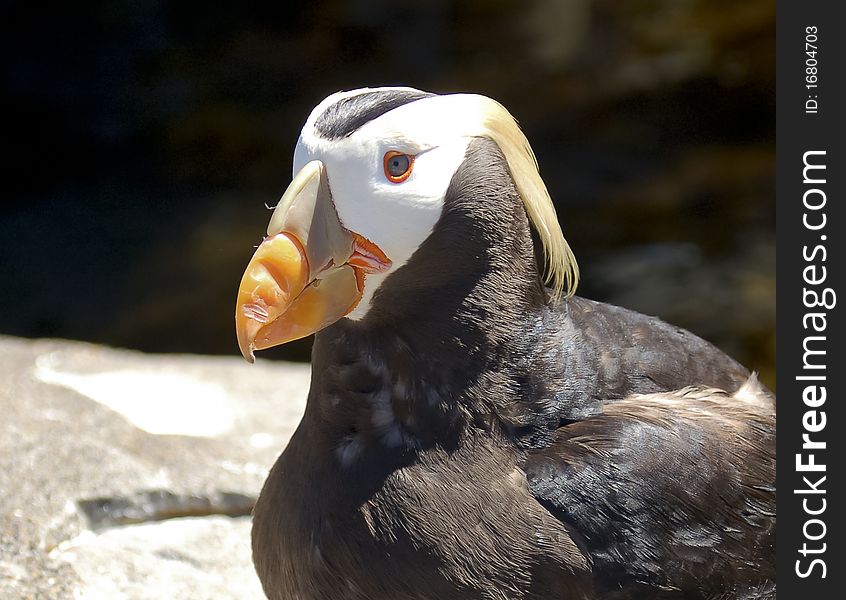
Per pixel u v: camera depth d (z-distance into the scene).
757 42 17.47
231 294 14.02
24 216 16.31
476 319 4.59
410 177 4.41
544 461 4.57
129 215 16.16
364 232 4.43
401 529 4.53
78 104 17.88
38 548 6.05
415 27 18.52
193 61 18.55
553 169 16.45
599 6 18.31
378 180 4.39
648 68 17.73
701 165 16.47
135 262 14.88
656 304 13.55
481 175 4.54
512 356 4.65
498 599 4.47
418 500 4.54
